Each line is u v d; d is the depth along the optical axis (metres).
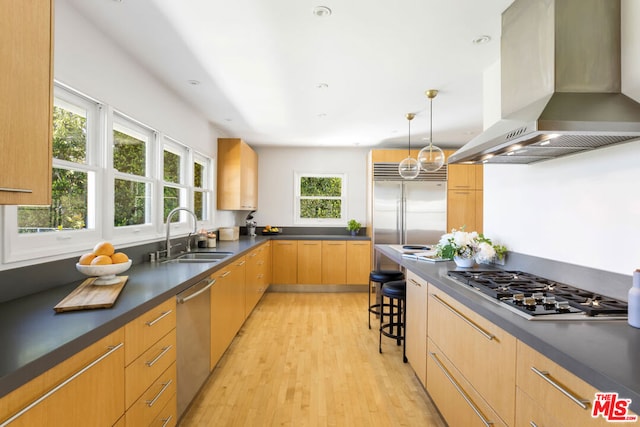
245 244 4.04
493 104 2.54
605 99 1.44
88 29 1.95
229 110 3.72
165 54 2.38
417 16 1.92
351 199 5.91
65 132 1.89
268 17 1.92
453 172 5.37
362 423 2.00
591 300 1.41
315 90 3.09
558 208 1.85
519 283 1.77
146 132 2.77
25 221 1.63
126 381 1.33
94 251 1.76
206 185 4.34
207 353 2.31
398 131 4.69
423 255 2.90
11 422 0.83
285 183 5.86
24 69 1.04
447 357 1.83
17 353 0.92
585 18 1.51
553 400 0.99
